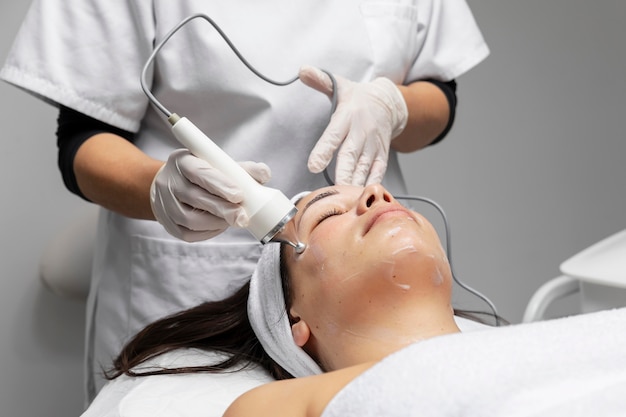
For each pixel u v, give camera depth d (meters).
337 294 1.14
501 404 0.77
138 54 1.53
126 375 1.34
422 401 0.82
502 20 2.53
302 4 1.55
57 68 1.52
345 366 1.16
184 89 1.52
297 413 0.93
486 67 2.53
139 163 1.43
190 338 1.42
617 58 2.60
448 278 1.14
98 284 1.69
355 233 1.15
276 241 1.18
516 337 0.90
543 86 2.57
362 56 1.58
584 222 2.63
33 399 2.21
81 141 1.53
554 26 2.56
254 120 1.53
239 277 1.54
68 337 2.21
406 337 1.11
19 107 2.12
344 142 1.41
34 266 2.17
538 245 2.61
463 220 2.55
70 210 2.17
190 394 1.22
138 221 1.58
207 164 1.16
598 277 1.67
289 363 1.26
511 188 2.57
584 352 0.89
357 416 0.84
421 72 1.72
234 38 1.51
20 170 2.14
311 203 1.24
